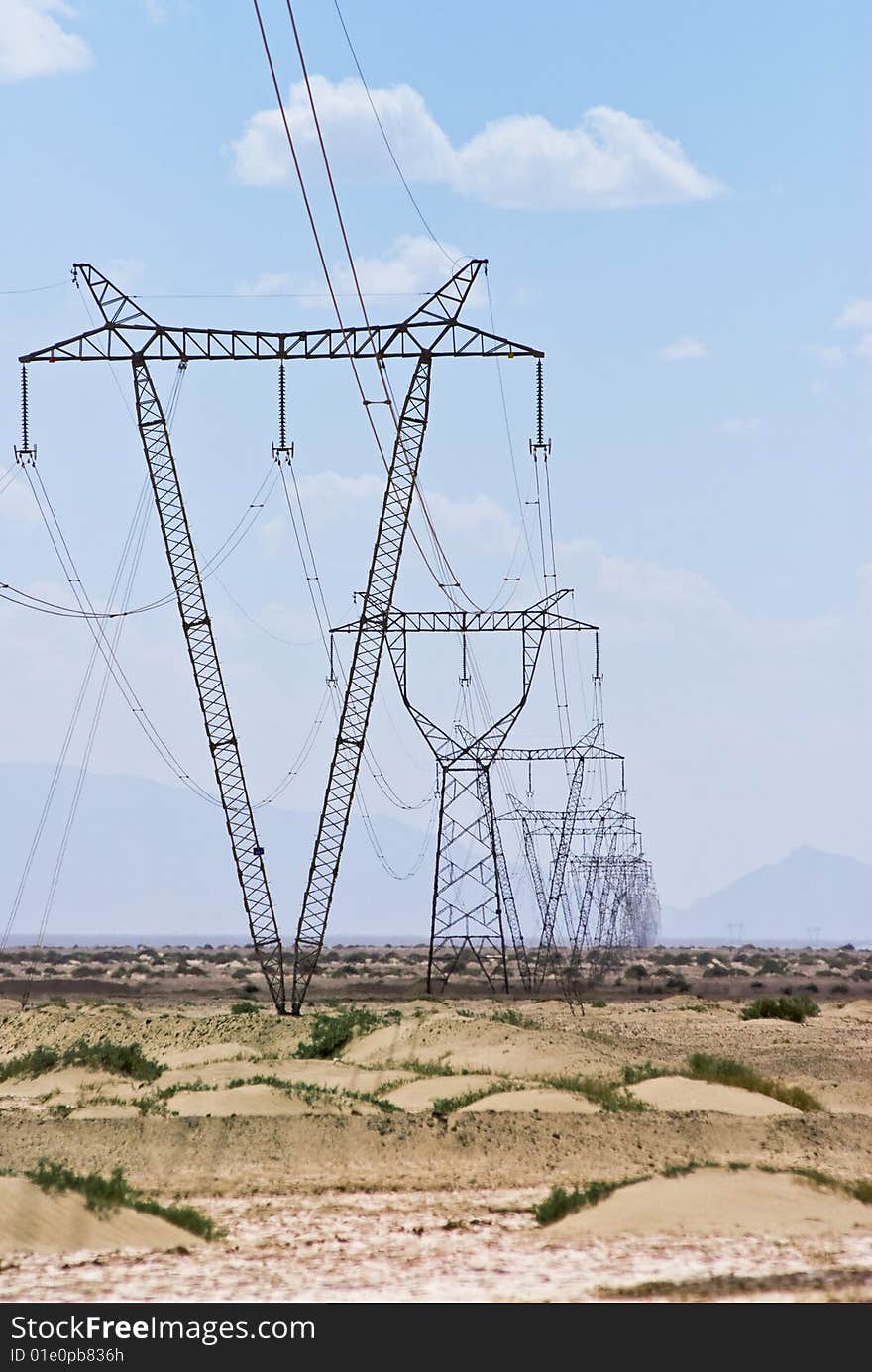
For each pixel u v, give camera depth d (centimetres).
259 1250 7081
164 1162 9331
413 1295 6100
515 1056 14838
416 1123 9988
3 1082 14275
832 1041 19075
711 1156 9612
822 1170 9044
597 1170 9350
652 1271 6456
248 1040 17625
